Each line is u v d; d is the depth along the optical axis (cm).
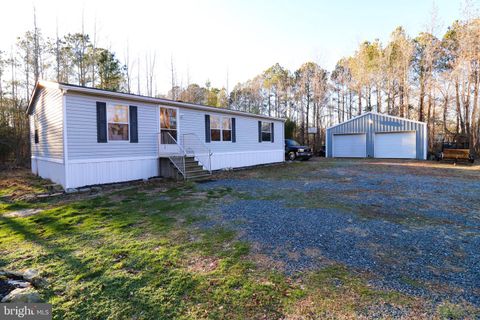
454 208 551
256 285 257
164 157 991
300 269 291
